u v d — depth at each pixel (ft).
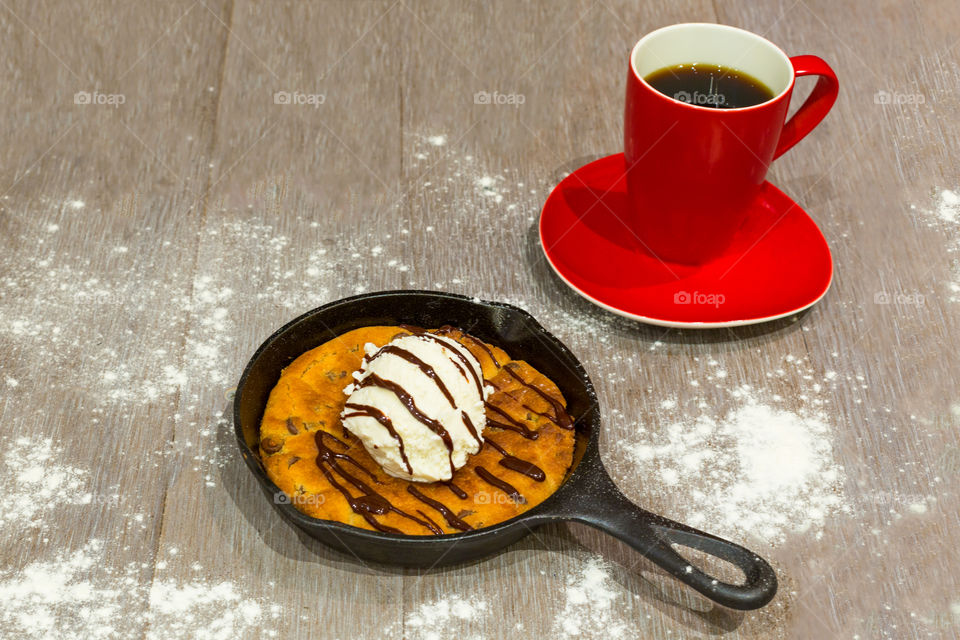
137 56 4.04
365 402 3.24
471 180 3.81
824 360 3.52
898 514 3.32
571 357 3.33
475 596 3.21
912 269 3.67
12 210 3.71
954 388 3.48
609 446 3.38
